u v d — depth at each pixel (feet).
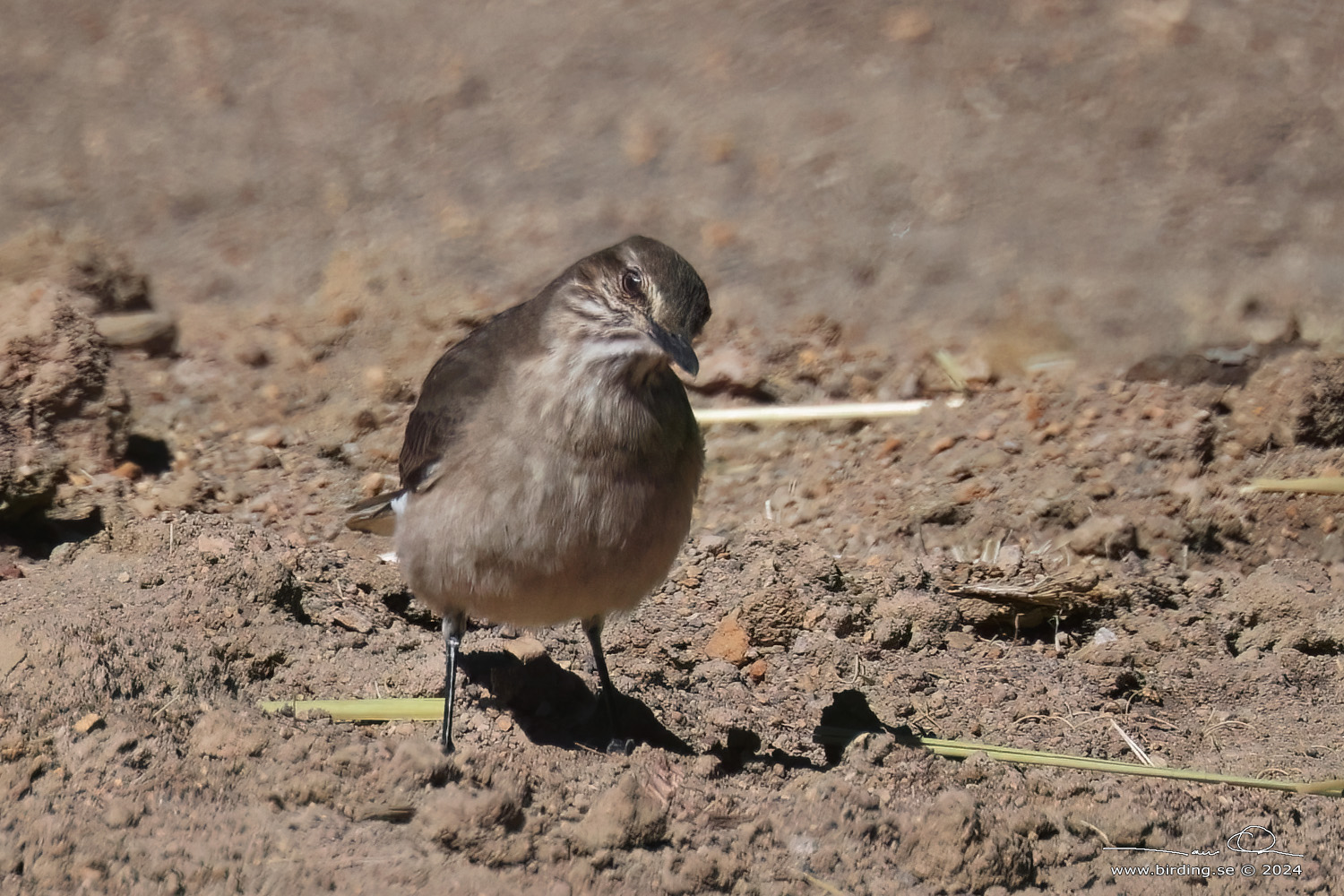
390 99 84.53
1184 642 39.09
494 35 91.35
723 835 27.45
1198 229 67.36
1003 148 75.82
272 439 48.80
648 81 84.89
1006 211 70.23
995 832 27.09
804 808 27.99
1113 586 40.93
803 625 38.63
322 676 33.60
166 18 94.73
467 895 25.04
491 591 30.01
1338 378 46.96
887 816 27.94
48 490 40.06
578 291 29.55
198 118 82.48
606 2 94.73
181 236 69.41
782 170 75.05
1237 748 33.91
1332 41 83.41
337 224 70.59
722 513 46.52
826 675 36.78
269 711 31.01
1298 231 66.90
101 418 43.93
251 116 82.79
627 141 79.00
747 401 53.57
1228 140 74.79
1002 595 39.73
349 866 25.63
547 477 28.89
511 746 31.17
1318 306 59.47
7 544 39.01
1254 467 46.52
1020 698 35.70
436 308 57.21
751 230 69.41
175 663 31.94
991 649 38.99
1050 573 42.16
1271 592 40.04
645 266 29.25
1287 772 32.40
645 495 29.50
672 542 30.60
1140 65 82.43
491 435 29.19
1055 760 31.55
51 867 24.85
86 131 80.89
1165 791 30.01
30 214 71.46
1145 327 57.82
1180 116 77.51
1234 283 61.93
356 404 51.21
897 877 26.78
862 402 52.90
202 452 47.83
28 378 42.68
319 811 27.20
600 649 32.40
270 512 44.01
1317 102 77.56
